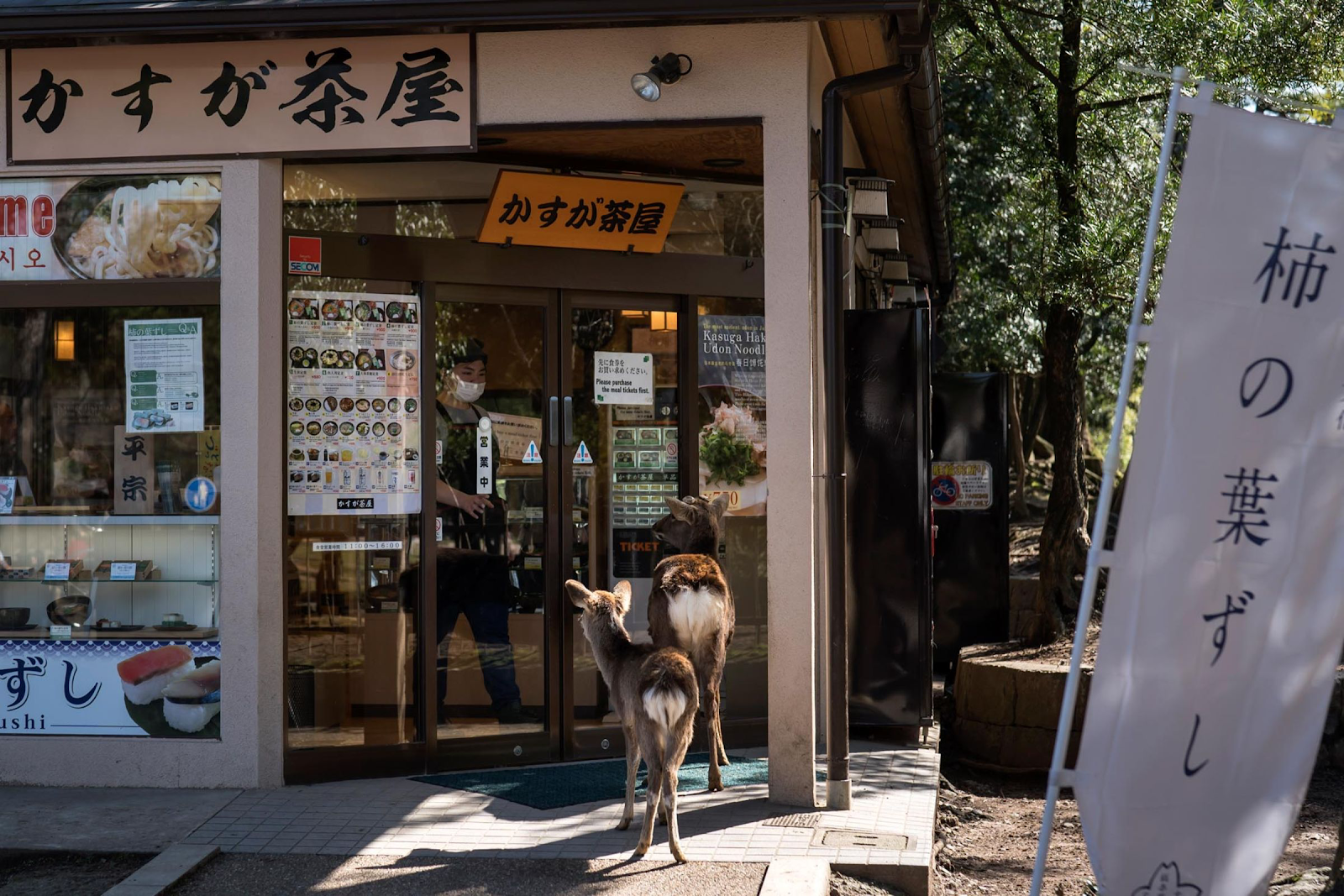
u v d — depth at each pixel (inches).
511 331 283.1
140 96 255.1
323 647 266.7
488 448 281.4
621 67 245.8
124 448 262.8
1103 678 149.3
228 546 254.7
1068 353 414.9
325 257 263.7
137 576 261.9
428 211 274.4
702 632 250.1
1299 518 149.8
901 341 304.8
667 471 295.7
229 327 254.7
